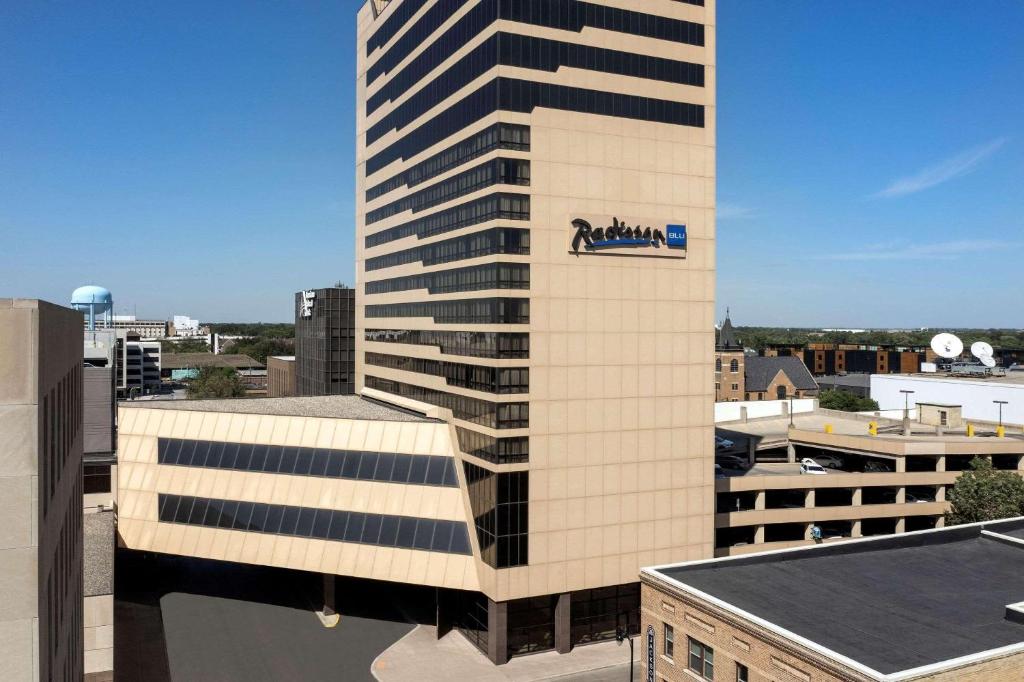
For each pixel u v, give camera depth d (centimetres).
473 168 5238
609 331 5225
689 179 5512
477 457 5147
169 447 6016
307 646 5166
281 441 5788
